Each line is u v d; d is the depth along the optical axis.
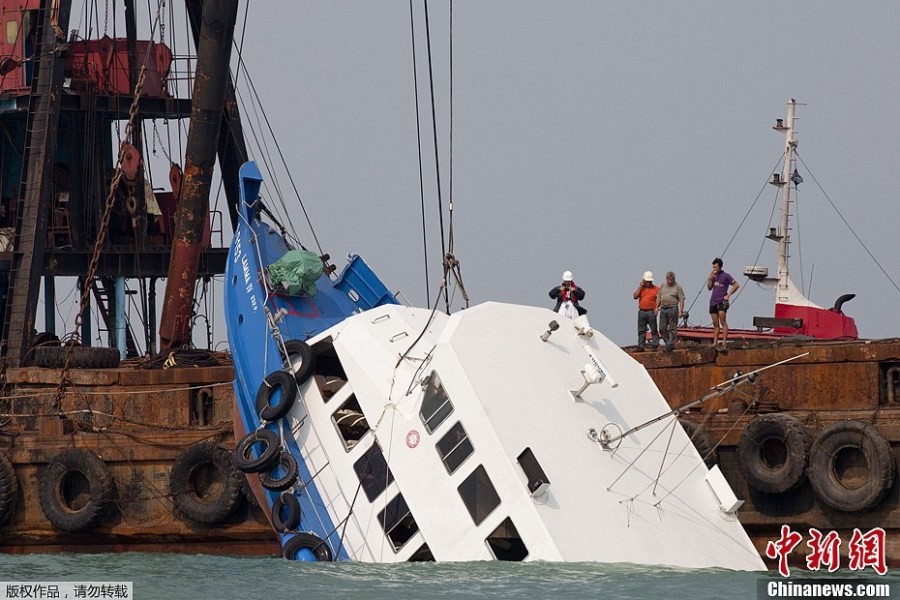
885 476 110.44
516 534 87.75
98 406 130.62
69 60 161.88
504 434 89.69
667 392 124.50
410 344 99.75
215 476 124.31
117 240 163.88
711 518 93.81
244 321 113.50
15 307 144.25
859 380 117.12
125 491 125.06
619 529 89.00
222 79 139.12
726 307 125.06
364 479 96.00
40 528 126.12
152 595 92.31
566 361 96.75
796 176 158.12
